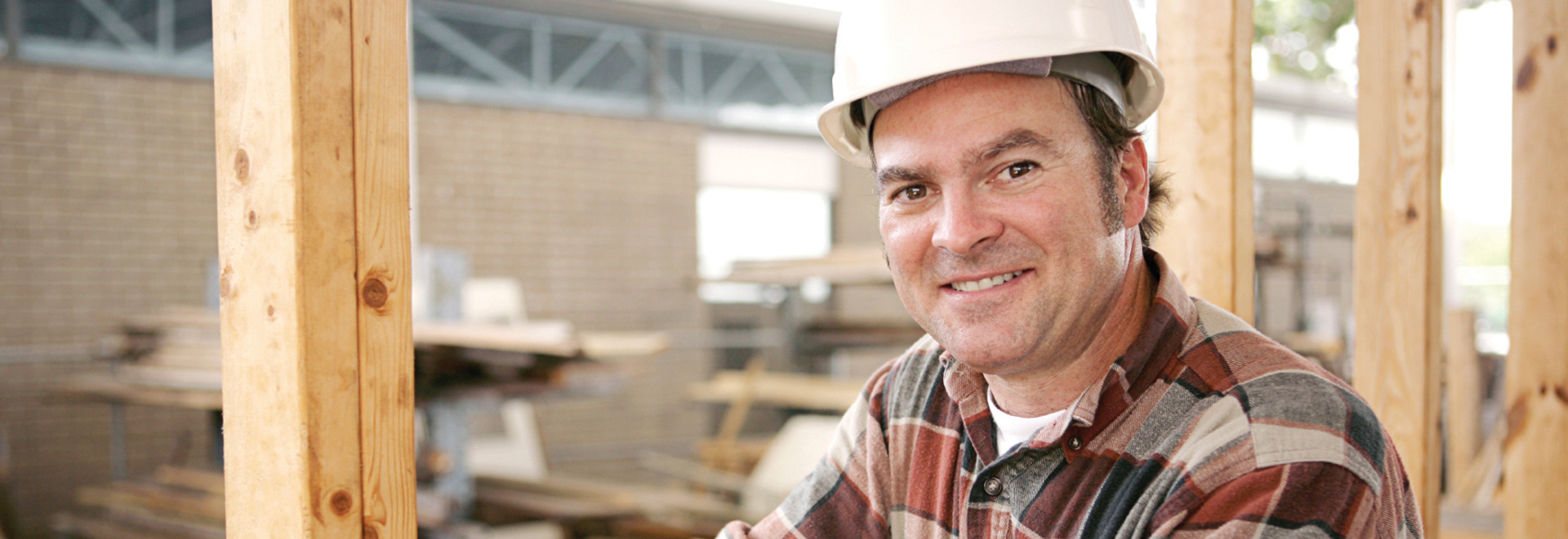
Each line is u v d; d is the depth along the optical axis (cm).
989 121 93
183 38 700
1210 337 97
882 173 100
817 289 889
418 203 744
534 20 794
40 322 647
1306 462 83
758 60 886
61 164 654
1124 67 104
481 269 766
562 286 796
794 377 647
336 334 103
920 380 120
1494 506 381
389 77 106
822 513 123
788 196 903
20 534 610
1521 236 185
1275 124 1174
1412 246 164
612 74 826
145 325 510
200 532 454
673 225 843
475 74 774
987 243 95
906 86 96
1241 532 82
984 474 103
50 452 646
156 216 680
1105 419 96
